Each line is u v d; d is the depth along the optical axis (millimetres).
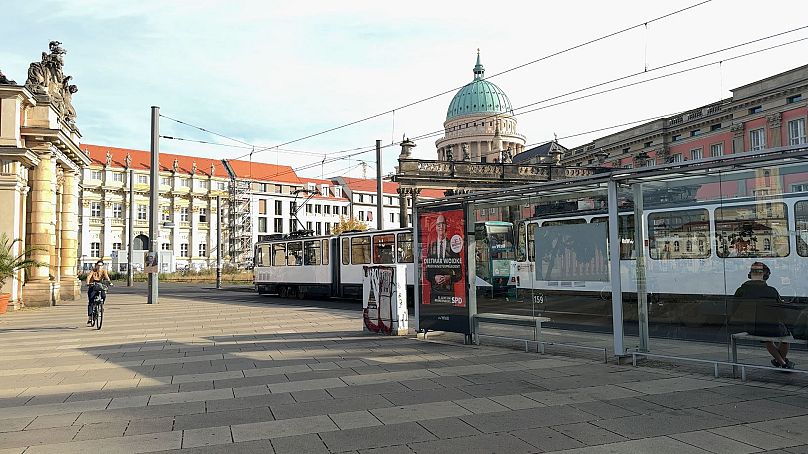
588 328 11914
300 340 14336
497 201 12977
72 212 35406
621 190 11398
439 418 7055
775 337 9117
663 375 9391
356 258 29375
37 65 29500
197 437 6469
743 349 9422
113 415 7492
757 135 43375
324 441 6250
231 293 42500
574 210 12922
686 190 12016
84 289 50469
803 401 7621
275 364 11016
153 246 29391
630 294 12047
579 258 11875
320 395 8367
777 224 11625
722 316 11578
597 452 5793
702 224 12195
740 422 6719
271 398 8258
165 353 12719
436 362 10891
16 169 26812
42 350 13453
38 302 28859
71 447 6184
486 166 54500
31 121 28812
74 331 17391
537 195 12367
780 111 40969
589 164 65062
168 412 7598
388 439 6285
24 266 25234
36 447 6199
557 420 6906
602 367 10156
